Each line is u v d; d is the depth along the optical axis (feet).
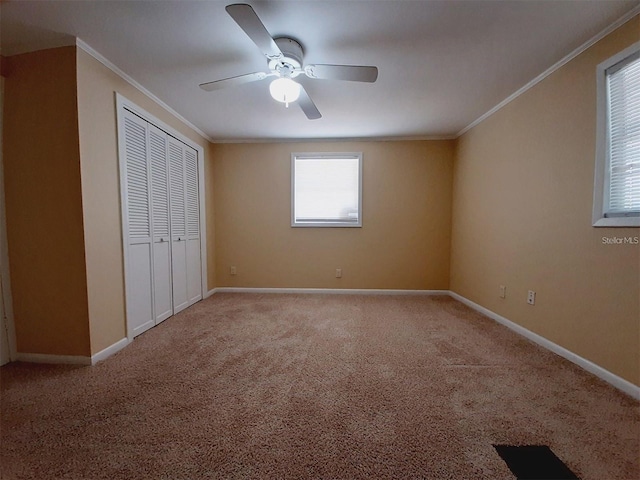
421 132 11.30
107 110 6.47
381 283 12.31
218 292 12.55
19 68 5.80
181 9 4.78
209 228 12.04
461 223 11.09
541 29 5.23
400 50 5.89
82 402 4.73
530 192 7.30
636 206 4.97
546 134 6.75
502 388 5.11
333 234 12.30
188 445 3.80
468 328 8.17
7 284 6.06
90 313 6.03
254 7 4.70
